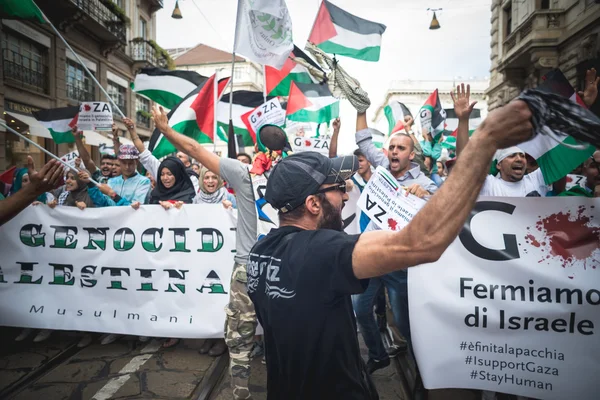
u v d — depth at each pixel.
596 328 1.99
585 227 2.05
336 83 3.38
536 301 2.08
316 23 4.29
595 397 1.97
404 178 2.93
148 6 21.56
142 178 4.48
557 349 2.04
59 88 13.98
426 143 5.07
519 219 2.15
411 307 2.24
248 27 3.33
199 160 2.33
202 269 3.15
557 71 2.28
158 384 2.68
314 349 1.03
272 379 1.18
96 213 3.31
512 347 2.10
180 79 4.59
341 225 1.24
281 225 1.25
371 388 1.21
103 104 4.76
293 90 5.02
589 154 2.05
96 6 15.27
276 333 1.07
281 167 1.20
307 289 1.02
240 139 5.84
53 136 5.42
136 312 3.21
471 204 0.79
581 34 11.00
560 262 2.07
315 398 1.05
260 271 1.18
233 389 2.33
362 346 3.41
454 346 2.18
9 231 3.37
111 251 3.28
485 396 2.40
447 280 2.21
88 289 3.28
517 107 0.75
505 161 3.04
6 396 2.54
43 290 3.32
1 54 11.38
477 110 7.47
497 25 16.69
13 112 11.95
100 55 16.67
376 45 4.25
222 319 3.08
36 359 3.08
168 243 3.21
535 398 2.19
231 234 3.12
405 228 0.87
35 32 12.79
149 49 20.22
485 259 2.18
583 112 0.73
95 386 2.66
